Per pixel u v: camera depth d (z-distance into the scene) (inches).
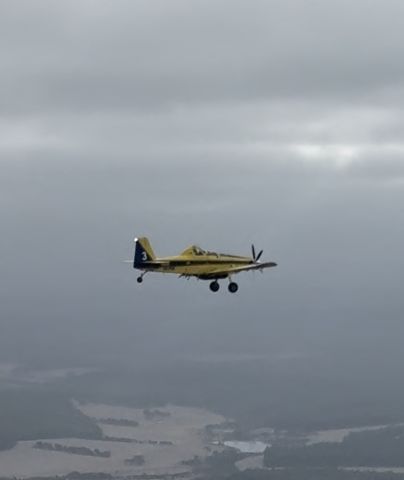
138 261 6122.1
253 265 6107.3
